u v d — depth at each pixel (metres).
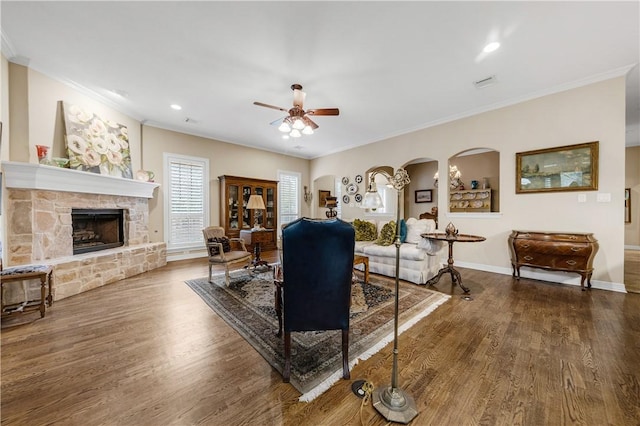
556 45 2.57
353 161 6.41
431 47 2.59
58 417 1.26
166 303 2.80
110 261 3.54
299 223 1.49
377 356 1.82
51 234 3.05
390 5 2.06
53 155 3.17
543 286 3.38
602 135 3.19
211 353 1.84
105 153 3.77
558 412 1.30
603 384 1.50
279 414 1.30
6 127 2.76
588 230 3.32
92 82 3.30
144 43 2.54
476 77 3.19
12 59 2.79
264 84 3.34
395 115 4.43
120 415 1.28
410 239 4.07
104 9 2.11
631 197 6.07
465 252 4.43
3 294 2.50
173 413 1.30
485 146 4.14
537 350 1.86
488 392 1.45
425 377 1.58
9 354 1.80
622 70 3.01
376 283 3.56
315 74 3.10
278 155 7.01
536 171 3.67
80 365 1.68
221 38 2.46
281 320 2.07
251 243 4.48
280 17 2.19
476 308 2.67
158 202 4.90
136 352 1.84
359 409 1.33
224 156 5.92
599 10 2.10
